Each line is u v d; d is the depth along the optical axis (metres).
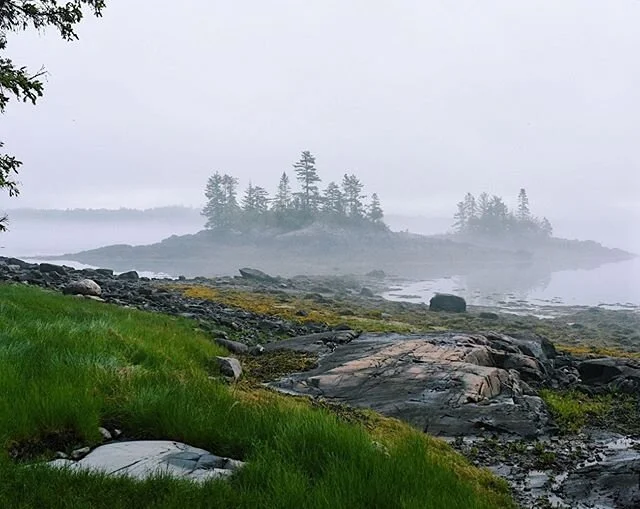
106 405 7.54
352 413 10.95
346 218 198.25
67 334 10.40
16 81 12.11
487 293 97.75
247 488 5.49
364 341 19.42
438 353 16.50
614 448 10.60
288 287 69.94
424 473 6.21
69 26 14.66
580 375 18.98
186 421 7.18
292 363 16.36
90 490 5.13
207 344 15.16
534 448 10.24
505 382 14.72
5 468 5.37
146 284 42.66
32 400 6.79
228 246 183.75
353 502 5.34
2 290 16.84
